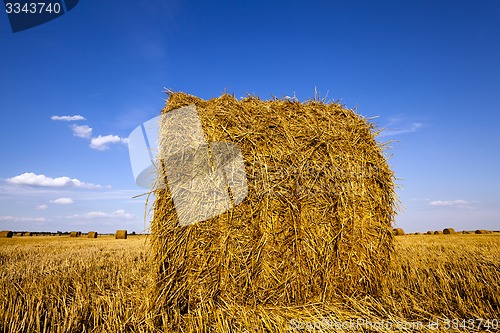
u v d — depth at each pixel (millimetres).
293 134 4707
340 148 4816
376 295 4691
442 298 4480
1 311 3848
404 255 8484
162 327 3797
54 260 9031
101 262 8320
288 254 4410
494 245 12000
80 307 4141
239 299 4215
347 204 4680
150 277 4223
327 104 5297
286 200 4453
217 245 4246
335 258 4559
